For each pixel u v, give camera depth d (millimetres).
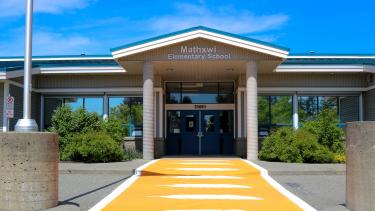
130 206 10000
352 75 24297
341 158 18562
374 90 23344
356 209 8570
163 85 25062
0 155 8898
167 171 15898
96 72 23953
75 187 12758
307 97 24500
